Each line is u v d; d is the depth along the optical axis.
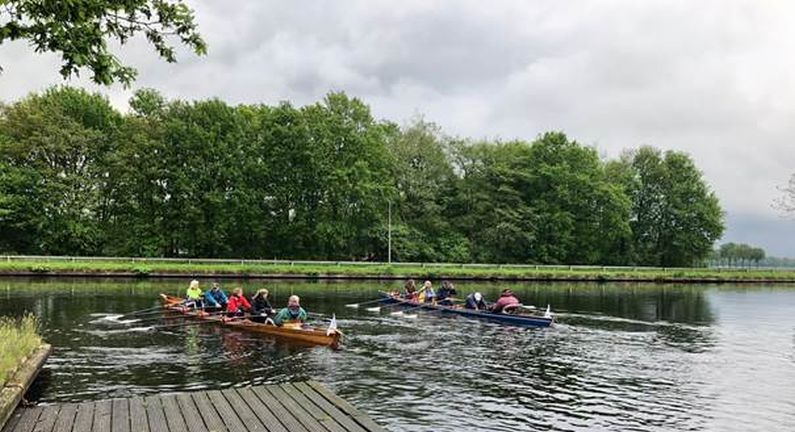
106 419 9.40
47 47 8.48
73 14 8.28
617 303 37.16
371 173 62.94
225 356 17.64
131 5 9.04
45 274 46.38
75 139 56.22
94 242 57.84
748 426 12.27
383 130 70.56
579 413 12.73
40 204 55.88
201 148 58.00
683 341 22.44
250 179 60.59
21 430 8.83
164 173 56.44
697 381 15.91
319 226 60.25
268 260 56.28
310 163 60.72
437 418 12.11
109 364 16.19
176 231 58.03
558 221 69.62
